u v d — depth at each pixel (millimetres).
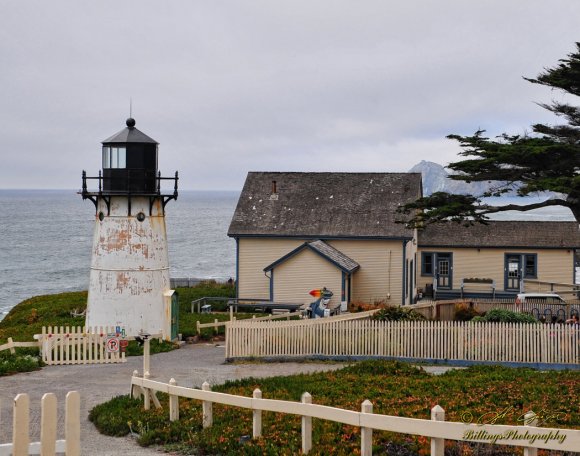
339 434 14555
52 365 27719
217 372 25000
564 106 28281
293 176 47625
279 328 27359
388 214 43844
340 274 40844
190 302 44656
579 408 16484
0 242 148375
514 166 27625
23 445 9281
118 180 34031
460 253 48719
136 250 34406
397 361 23844
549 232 48375
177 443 15430
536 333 25234
